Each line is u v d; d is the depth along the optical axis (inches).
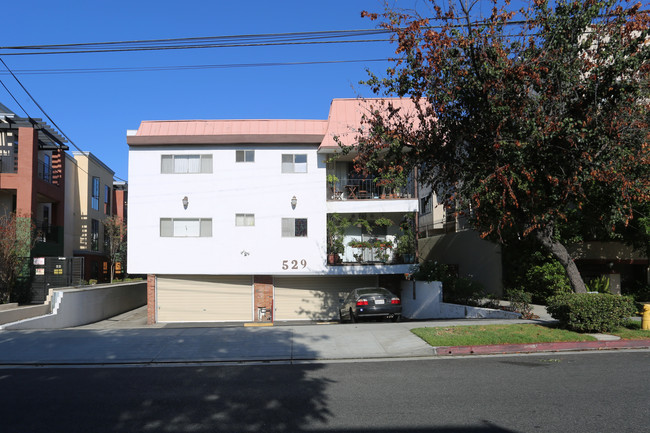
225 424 217.3
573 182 418.6
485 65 401.4
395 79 459.5
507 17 416.2
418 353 381.1
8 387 288.5
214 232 848.3
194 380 304.3
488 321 534.3
